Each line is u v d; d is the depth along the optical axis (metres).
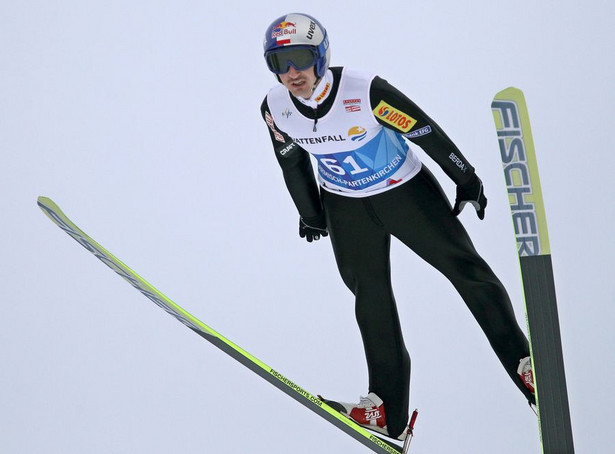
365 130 15.89
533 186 14.59
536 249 14.80
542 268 14.83
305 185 17.19
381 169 16.31
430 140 15.78
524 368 16.53
